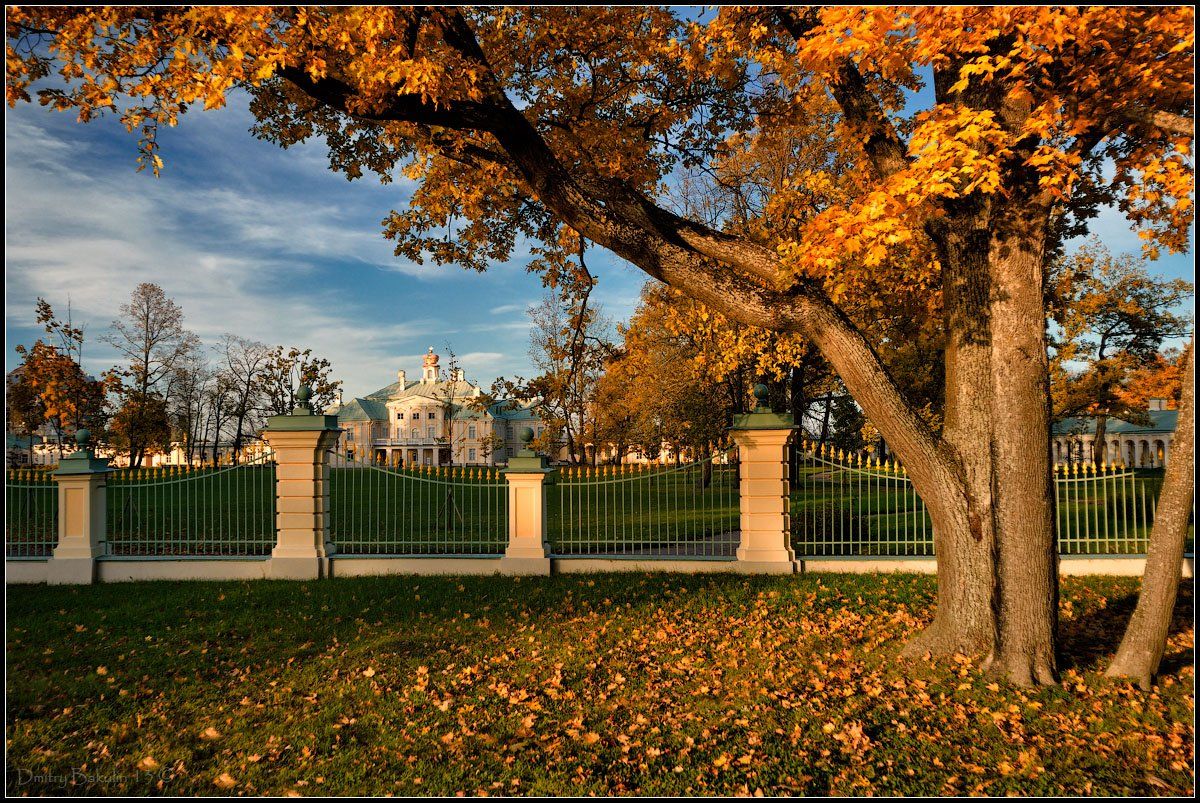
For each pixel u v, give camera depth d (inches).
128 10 211.0
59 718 188.5
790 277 207.5
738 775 157.6
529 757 167.3
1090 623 262.8
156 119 217.6
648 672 222.8
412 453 2915.8
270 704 200.5
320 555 364.8
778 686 207.8
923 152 175.8
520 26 299.1
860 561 352.2
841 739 172.2
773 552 353.4
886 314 513.7
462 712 193.2
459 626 274.4
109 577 362.9
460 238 390.9
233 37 203.8
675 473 386.9
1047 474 203.3
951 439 217.8
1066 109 193.3
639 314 877.2
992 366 205.9
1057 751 163.2
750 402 848.9
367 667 229.6
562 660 234.1
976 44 170.7
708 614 286.0
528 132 231.6
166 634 267.3
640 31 313.1
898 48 182.5
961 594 216.8
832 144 608.4
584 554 368.2
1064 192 182.9
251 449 379.9
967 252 212.2
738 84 332.8
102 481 374.0
